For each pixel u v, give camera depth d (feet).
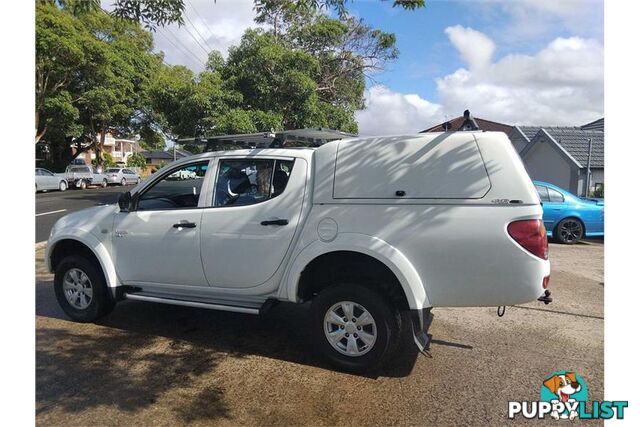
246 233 13.69
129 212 15.61
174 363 13.34
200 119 53.01
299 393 11.75
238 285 14.07
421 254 11.86
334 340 12.92
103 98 98.12
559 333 15.98
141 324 16.49
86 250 16.65
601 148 56.59
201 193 14.66
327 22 66.39
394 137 12.58
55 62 86.99
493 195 11.47
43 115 93.76
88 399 11.32
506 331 16.17
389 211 12.19
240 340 15.11
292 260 13.17
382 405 11.24
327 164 13.03
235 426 10.32
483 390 12.01
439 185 11.88
